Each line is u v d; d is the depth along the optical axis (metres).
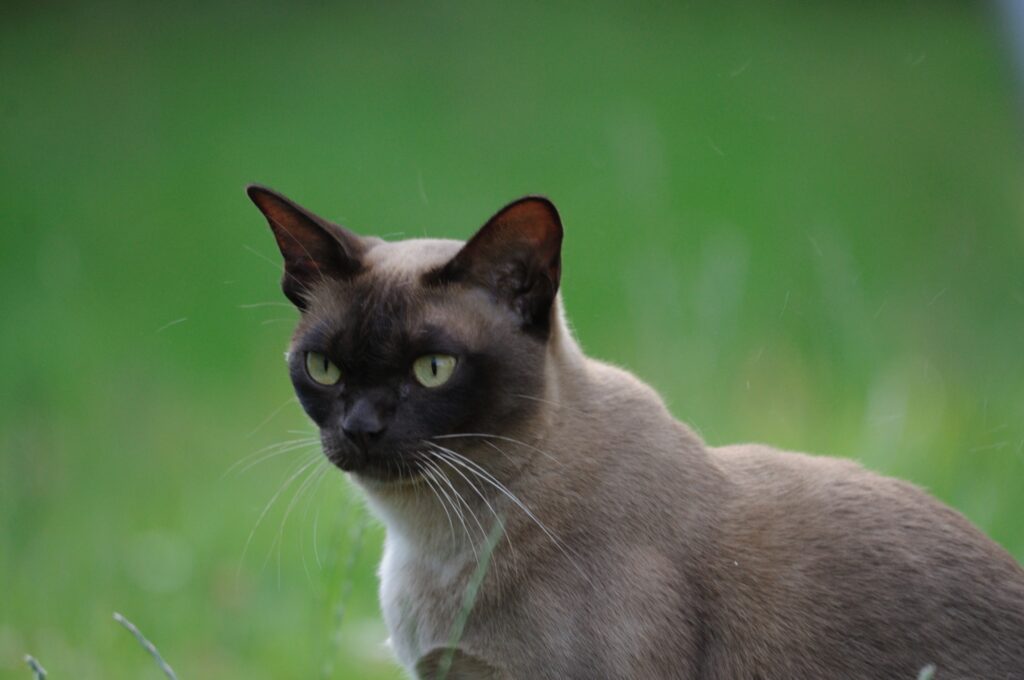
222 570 9.44
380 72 22.53
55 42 24.30
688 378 9.94
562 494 5.97
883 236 14.31
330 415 6.20
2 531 9.46
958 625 5.88
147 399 12.30
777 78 20.89
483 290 6.13
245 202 17.75
